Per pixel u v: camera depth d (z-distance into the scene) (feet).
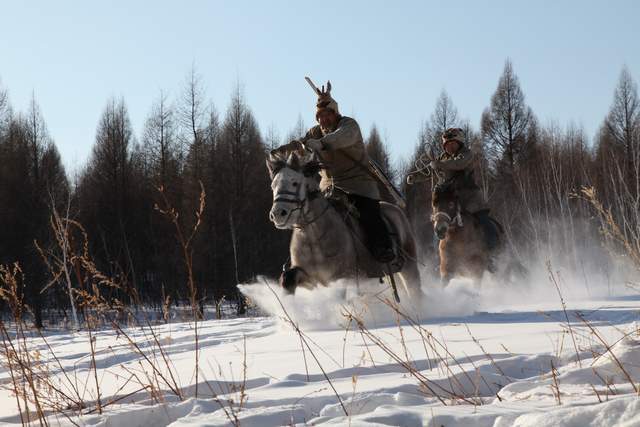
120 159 125.39
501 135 122.72
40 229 99.04
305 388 12.82
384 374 13.99
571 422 7.66
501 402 10.30
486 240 36.14
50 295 84.64
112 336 29.48
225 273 106.73
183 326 32.65
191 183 113.91
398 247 29.94
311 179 26.63
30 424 11.08
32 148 114.01
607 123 126.41
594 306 30.12
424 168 38.86
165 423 11.03
